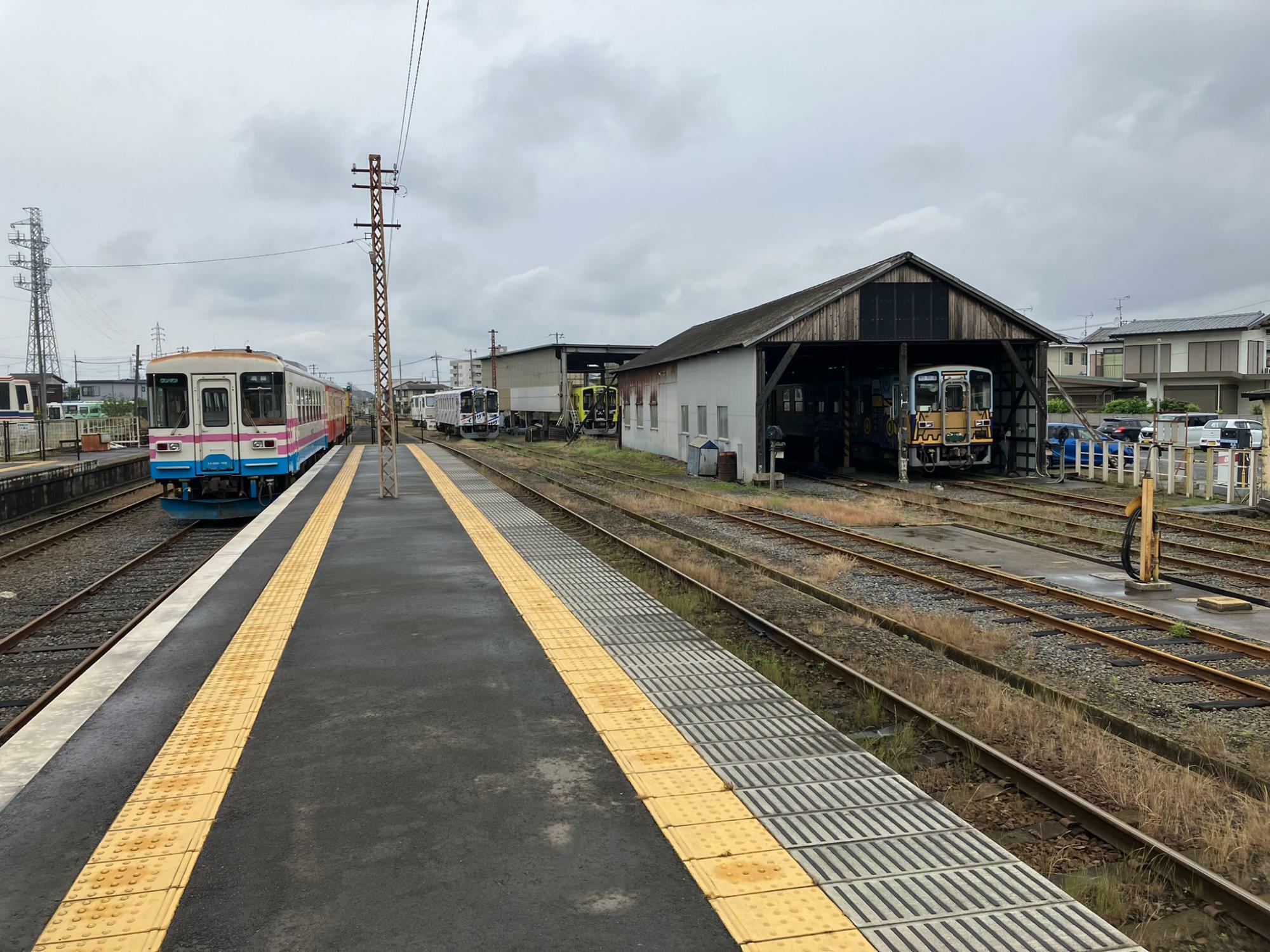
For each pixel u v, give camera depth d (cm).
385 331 1989
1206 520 1712
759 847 407
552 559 1167
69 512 2075
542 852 403
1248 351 5003
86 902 363
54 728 557
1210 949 377
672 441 3378
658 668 686
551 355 5684
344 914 354
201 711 588
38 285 6956
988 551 1412
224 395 1798
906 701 645
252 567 1097
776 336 2353
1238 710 682
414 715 581
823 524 1667
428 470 2745
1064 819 495
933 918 351
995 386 2720
